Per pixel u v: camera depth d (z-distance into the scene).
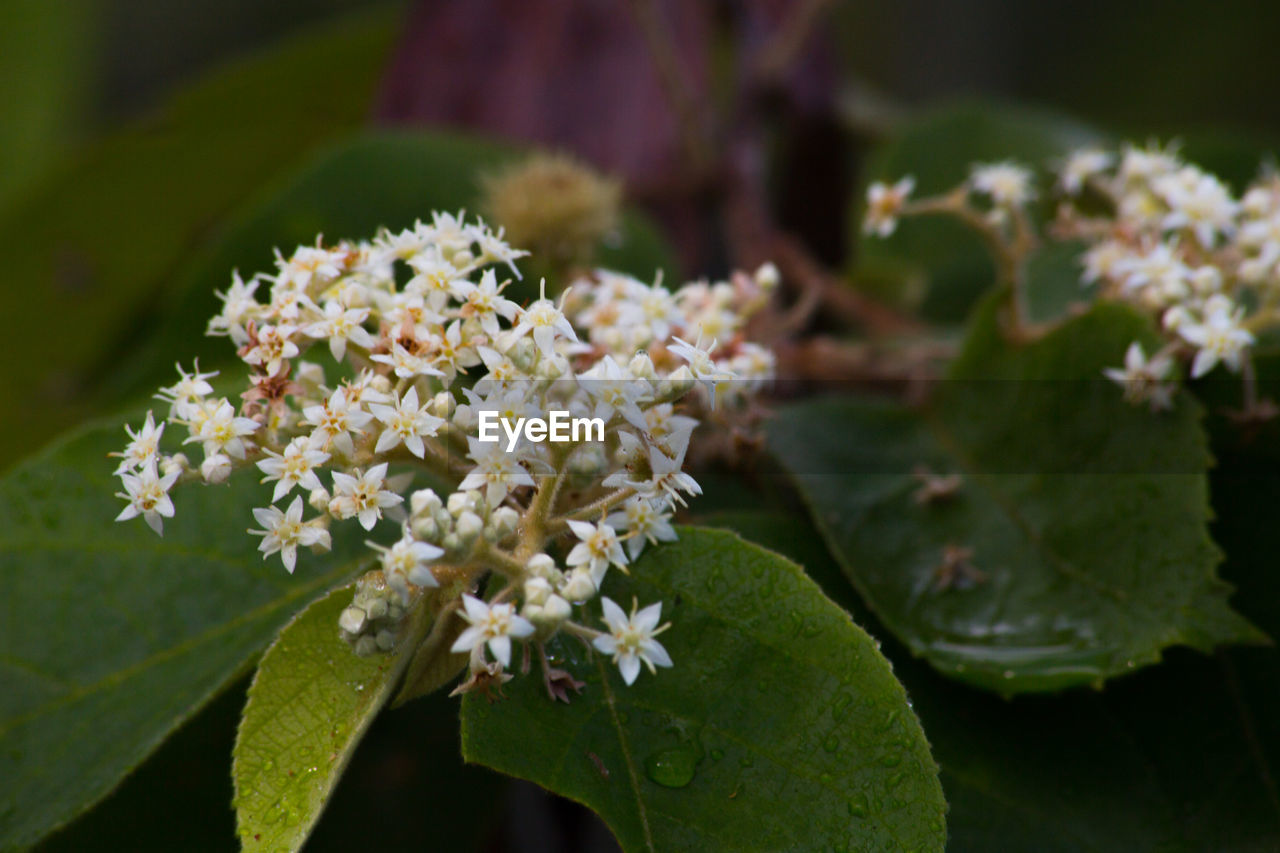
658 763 0.36
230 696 0.42
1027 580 0.39
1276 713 0.39
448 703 0.43
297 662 0.36
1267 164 0.47
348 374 0.40
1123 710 0.39
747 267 0.51
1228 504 0.40
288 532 0.36
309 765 0.36
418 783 0.43
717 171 0.53
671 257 0.46
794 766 0.36
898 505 0.41
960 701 0.39
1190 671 0.39
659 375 0.39
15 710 0.39
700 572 0.37
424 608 0.36
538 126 0.58
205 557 0.40
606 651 0.36
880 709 0.36
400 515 0.36
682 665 0.37
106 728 0.39
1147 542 0.39
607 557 0.36
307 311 0.37
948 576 0.40
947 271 0.53
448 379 0.37
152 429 0.37
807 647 0.37
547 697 0.37
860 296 0.50
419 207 0.46
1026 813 0.38
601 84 0.59
